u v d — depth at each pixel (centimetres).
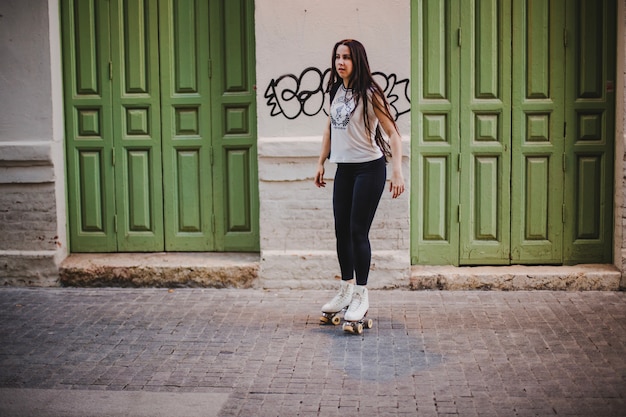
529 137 748
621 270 733
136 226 790
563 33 738
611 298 712
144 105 778
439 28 741
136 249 791
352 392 528
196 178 782
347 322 630
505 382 539
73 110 782
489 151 751
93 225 789
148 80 776
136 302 718
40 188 764
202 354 598
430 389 530
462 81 745
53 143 759
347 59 620
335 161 634
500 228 757
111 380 553
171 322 667
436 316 671
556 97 743
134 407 510
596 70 739
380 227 741
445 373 556
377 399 516
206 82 770
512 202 754
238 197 777
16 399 523
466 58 743
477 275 737
